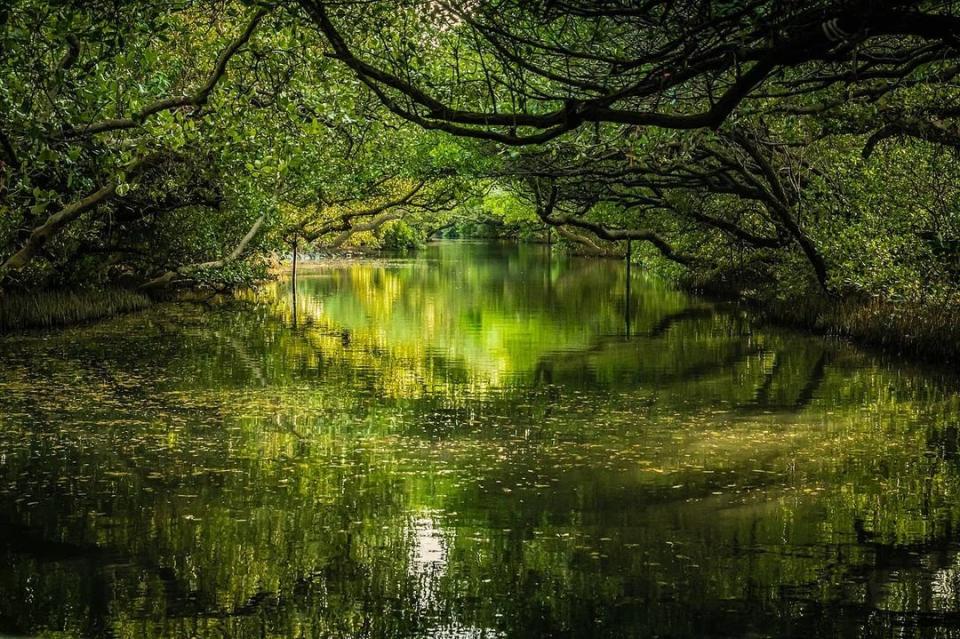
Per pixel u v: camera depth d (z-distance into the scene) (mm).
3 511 9883
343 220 41188
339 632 7227
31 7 10070
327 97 14438
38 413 14500
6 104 11078
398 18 12188
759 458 12078
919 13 7094
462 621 7406
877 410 15039
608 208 36062
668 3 7891
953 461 11922
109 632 7195
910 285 20016
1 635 7105
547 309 31781
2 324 24406
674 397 16141
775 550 8859
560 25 12047
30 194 17875
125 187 13742
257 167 15055
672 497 10469
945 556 8703
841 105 16016
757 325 27094
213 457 12039
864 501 10312
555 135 8742
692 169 24953
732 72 11711
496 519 9734
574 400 15852
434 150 29094
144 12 10523
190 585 8055
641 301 34812
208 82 13875
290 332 25125
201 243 31562
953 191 19578
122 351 21125
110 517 9727
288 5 10148
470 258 64438
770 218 27469
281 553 8789
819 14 7375
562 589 7980
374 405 15328
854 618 7449
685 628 7250
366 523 9586
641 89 8484
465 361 20219
